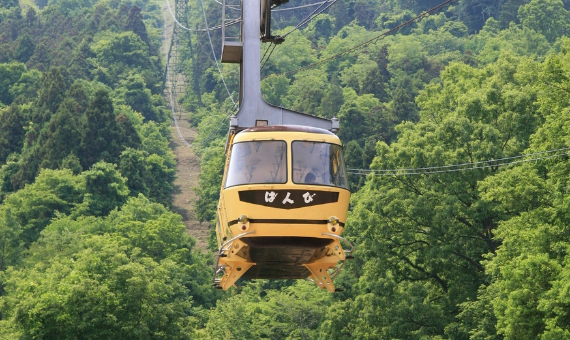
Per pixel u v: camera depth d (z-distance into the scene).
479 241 141.38
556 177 107.12
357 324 142.88
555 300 90.38
